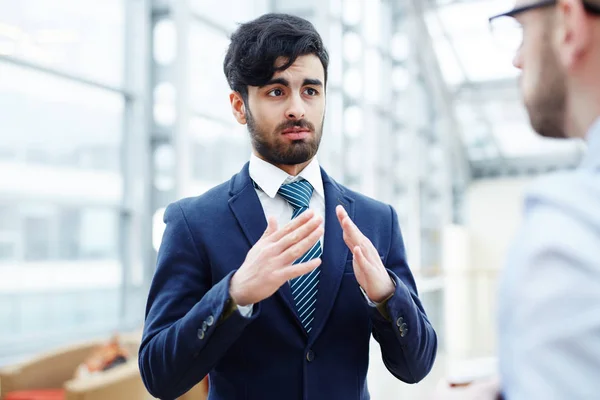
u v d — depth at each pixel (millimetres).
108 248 4469
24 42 3613
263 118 1105
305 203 1165
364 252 1026
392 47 9484
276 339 1071
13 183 3611
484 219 13500
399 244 1252
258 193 1201
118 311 4555
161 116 4719
